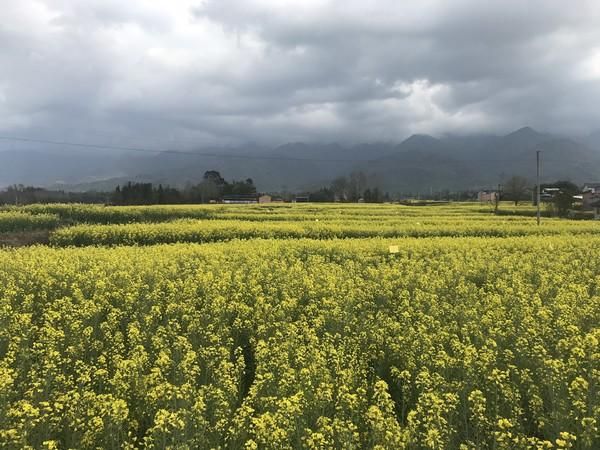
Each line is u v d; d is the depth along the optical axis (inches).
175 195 3919.8
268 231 1085.8
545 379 264.7
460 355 298.8
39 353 325.4
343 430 213.6
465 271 596.7
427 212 2158.0
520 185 4037.9
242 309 413.1
